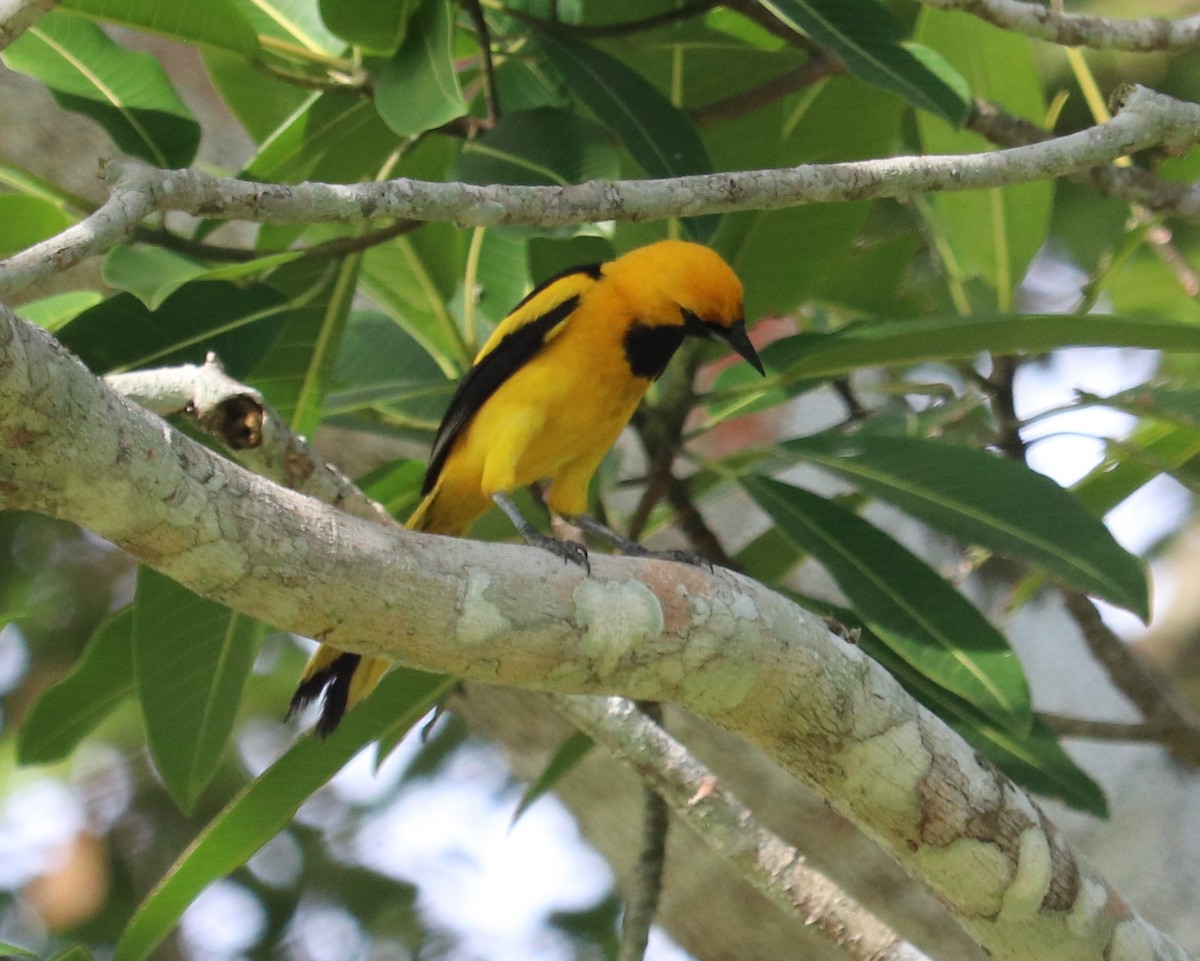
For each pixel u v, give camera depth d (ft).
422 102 28.04
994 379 38.78
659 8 36.65
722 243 37.24
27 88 40.29
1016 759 32.01
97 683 35.42
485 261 39.06
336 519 20.48
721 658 23.34
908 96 29.19
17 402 17.84
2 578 57.88
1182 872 44.75
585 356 31.53
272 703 61.26
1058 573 29.58
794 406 54.70
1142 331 30.14
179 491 19.22
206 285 30.04
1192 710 53.78
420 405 38.42
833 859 37.83
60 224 30.81
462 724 62.44
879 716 24.75
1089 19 29.73
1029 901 25.50
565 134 30.48
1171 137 28.25
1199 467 38.93
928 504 30.89
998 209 39.93
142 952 32.35
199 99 46.24
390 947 59.93
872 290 43.34
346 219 24.27
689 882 38.50
